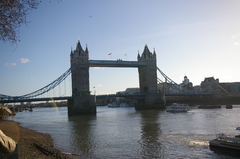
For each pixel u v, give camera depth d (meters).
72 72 119.31
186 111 92.56
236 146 26.06
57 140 35.59
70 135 40.78
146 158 24.53
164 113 88.38
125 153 26.67
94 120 71.56
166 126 47.88
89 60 117.94
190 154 25.59
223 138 28.14
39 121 76.56
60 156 23.23
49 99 105.25
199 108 110.31
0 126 51.62
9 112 116.56
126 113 101.38
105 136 38.72
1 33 13.99
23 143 29.67
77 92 112.12
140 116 79.25
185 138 34.00
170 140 33.06
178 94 153.12
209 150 27.05
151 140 33.72
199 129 41.78
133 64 132.00
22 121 78.69
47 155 23.53
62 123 66.00
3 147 3.93
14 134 40.06
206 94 169.38
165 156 25.11
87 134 41.53
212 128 42.38
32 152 23.86
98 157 25.05
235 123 48.25
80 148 29.55
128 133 41.12
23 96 102.88
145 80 139.50
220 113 75.69
